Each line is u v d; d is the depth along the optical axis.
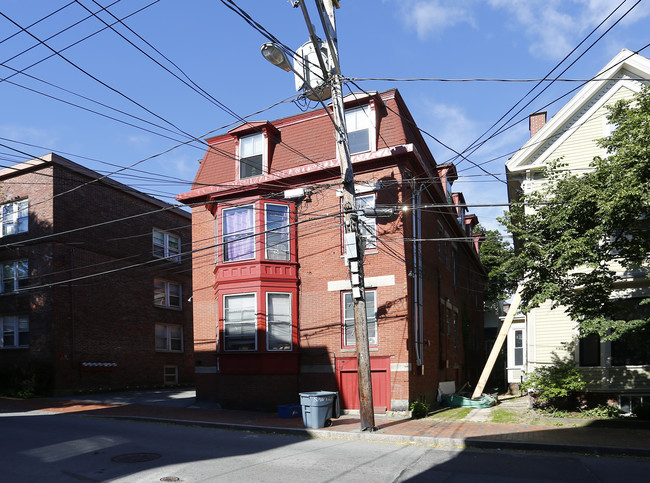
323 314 18.55
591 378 17.08
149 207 29.17
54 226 23.39
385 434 12.89
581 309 13.86
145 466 9.53
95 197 25.73
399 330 17.16
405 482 8.57
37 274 23.55
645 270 16.31
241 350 18.61
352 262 13.92
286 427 14.14
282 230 19.28
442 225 23.88
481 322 35.47
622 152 12.12
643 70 17.72
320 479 8.66
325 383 18.09
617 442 11.53
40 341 23.02
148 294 28.44
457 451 11.23
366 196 18.28
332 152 19.22
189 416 16.58
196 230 21.17
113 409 18.59
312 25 12.20
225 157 21.16
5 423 14.73
